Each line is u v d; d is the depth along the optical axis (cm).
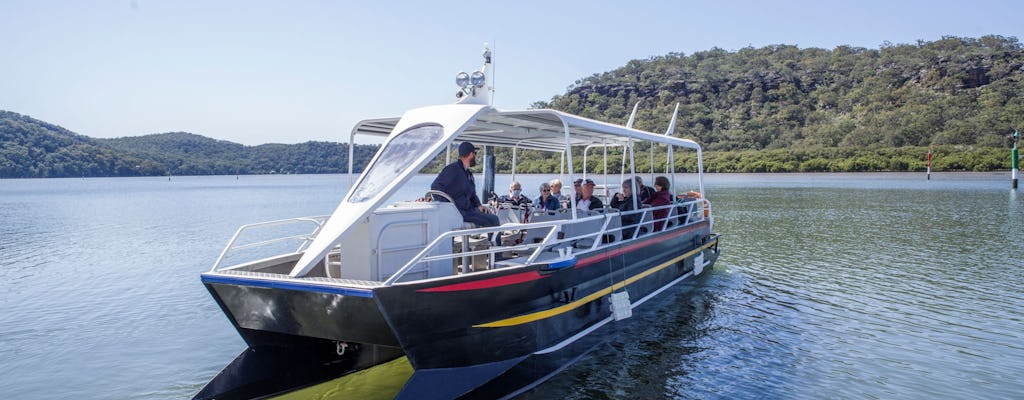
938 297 1107
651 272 966
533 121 788
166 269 1528
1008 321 952
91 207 4103
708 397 671
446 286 570
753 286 1195
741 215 2672
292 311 594
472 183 732
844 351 816
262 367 647
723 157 8856
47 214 3438
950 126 8862
